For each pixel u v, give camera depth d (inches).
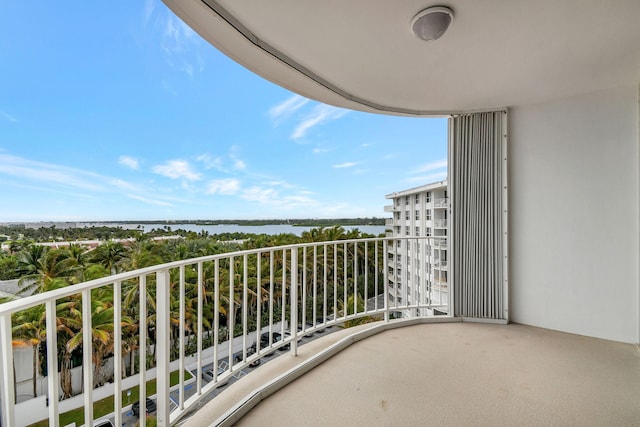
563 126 112.2
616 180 103.8
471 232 125.5
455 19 66.1
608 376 82.3
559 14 64.7
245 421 65.2
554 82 98.7
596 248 107.0
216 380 69.8
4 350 34.3
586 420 64.8
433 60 84.0
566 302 112.3
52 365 39.6
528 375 83.2
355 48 77.7
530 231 118.9
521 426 63.1
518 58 83.3
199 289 66.5
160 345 57.4
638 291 100.7
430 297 143.4
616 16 65.4
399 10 63.1
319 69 88.7
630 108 101.4
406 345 103.4
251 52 76.5
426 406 70.0
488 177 123.2
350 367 88.4
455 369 86.8
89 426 44.4
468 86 101.2
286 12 63.4
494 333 112.8
